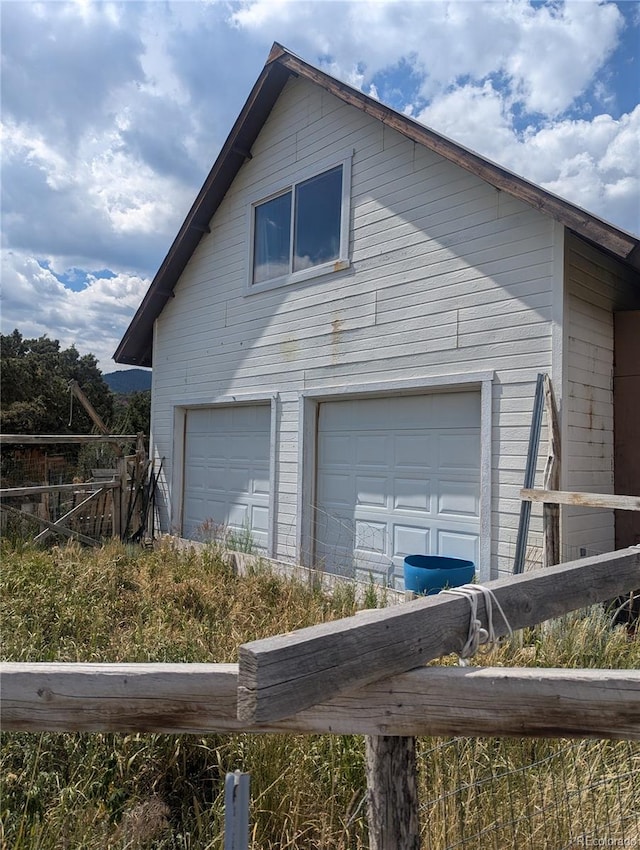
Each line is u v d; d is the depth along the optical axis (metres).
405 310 6.19
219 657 3.50
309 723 1.27
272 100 7.86
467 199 5.67
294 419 7.42
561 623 3.82
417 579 5.19
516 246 5.28
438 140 5.53
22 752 2.56
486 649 3.13
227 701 1.30
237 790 1.14
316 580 6.11
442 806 2.00
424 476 6.14
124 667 1.35
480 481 5.55
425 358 5.98
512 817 2.06
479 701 1.25
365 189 6.66
